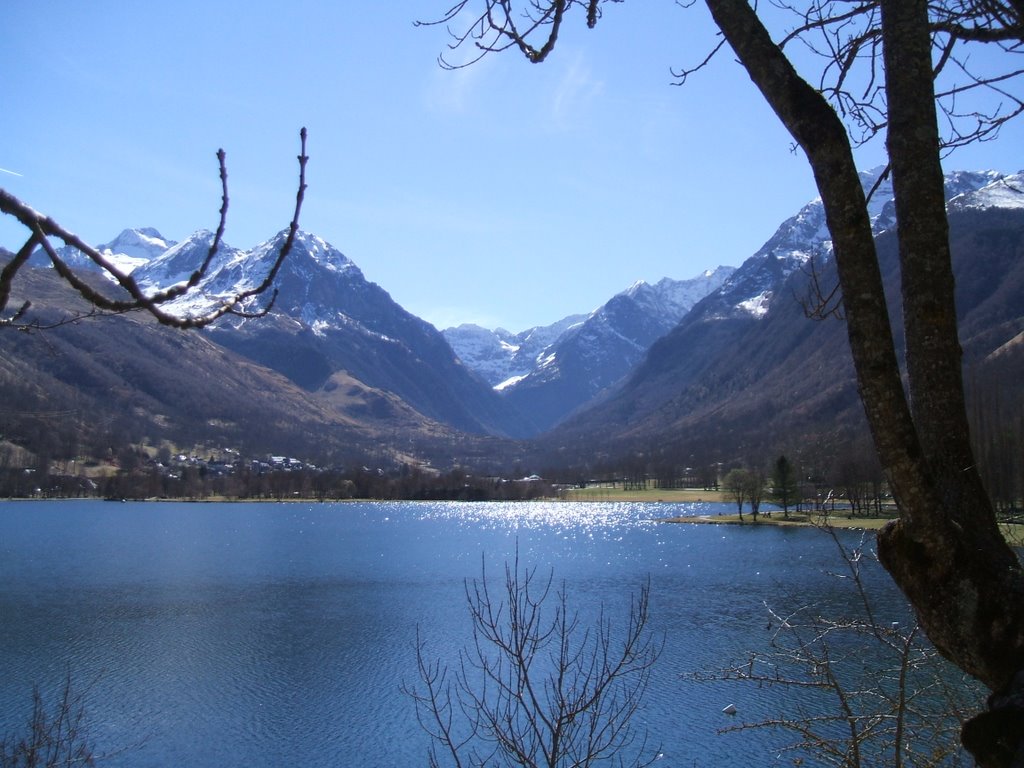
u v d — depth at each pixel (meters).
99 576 81.31
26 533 123.12
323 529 139.12
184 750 32.69
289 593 71.00
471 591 69.31
